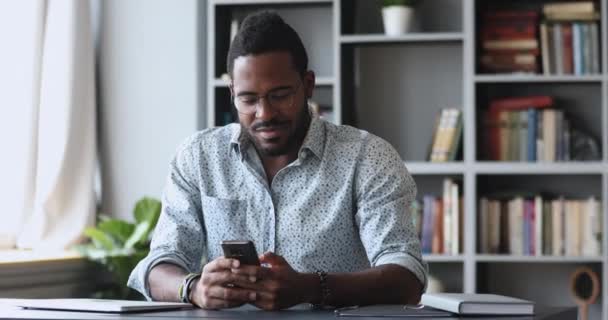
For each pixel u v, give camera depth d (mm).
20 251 4445
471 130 4473
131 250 4336
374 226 2283
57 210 4578
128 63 4906
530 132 4516
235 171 2393
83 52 4711
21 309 1993
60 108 4605
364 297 2084
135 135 4895
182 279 2170
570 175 4684
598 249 4461
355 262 2379
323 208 2336
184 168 2432
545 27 4504
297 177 2344
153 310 1961
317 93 4809
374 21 4805
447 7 4734
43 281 4066
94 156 4785
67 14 4633
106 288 4461
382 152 2348
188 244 2383
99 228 4523
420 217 4570
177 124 4852
